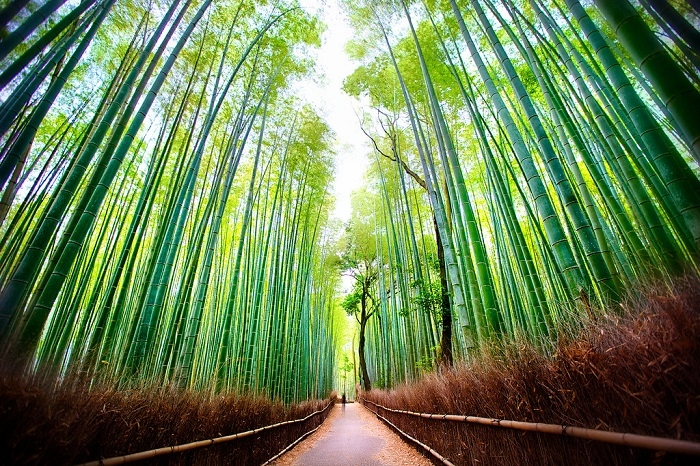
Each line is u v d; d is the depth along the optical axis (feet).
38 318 6.14
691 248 7.58
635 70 11.95
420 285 20.81
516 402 6.24
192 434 8.09
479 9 10.21
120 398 6.24
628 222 10.49
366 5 21.88
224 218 26.20
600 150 12.48
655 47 4.63
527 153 8.31
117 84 12.50
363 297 50.47
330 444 18.89
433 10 18.10
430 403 12.90
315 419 27.14
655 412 3.47
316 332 45.37
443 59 19.21
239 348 21.09
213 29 17.33
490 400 7.43
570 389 4.75
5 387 4.10
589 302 6.11
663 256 7.47
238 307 24.36
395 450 15.85
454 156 12.94
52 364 5.62
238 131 16.43
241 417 11.21
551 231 7.47
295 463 13.74
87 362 6.86
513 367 6.43
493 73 17.30
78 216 7.79
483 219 30.91
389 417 24.75
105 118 7.97
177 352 13.19
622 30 4.99
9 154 6.53
